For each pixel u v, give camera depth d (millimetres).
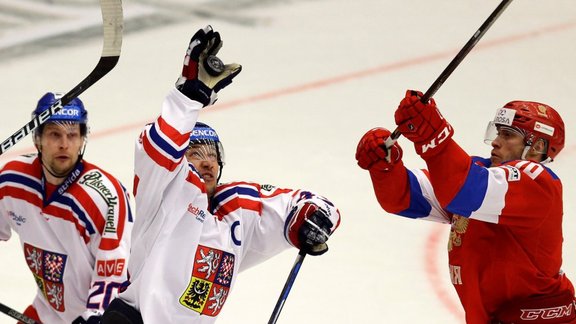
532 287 11719
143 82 26406
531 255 11625
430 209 12312
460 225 11969
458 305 16703
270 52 28625
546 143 11992
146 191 11141
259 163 21828
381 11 32156
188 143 11070
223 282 11852
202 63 10891
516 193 11016
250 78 26719
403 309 16562
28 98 25391
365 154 11586
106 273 12727
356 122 24328
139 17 31016
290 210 12055
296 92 25969
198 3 32469
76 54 28234
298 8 32281
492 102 25625
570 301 12008
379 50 28938
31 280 17172
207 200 11836
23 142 22812
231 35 29812
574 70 27922
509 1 10344
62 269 13180
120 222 12836
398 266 17891
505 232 11609
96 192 12805
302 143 22953
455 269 12094
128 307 11648
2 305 13289
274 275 17609
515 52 28969
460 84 26672
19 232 13250
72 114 12656
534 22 31250
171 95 10906
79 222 12844
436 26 30844
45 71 27078
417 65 27922
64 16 31016
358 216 19656
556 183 11477
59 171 12727
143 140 10953
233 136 23172
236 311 16453
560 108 25469
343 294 16984
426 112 10586
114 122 23859
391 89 26391
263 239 12203
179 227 11531
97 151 22172
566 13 32094
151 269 11430
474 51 28938
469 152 22812
